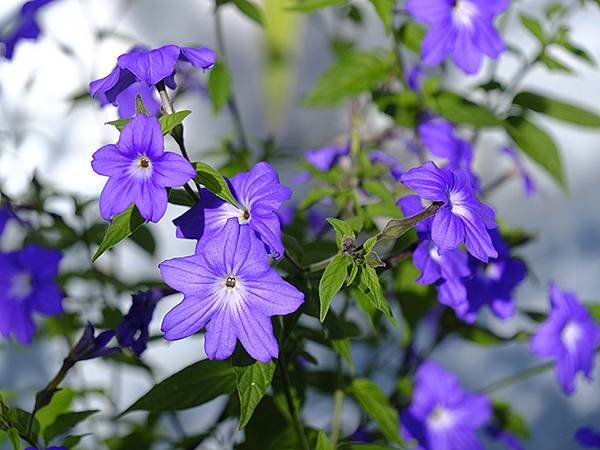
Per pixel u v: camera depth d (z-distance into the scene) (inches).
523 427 18.8
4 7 22.5
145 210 11.5
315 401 20.5
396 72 17.2
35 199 17.5
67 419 14.3
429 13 15.6
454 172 12.3
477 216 12.2
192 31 24.0
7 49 18.1
